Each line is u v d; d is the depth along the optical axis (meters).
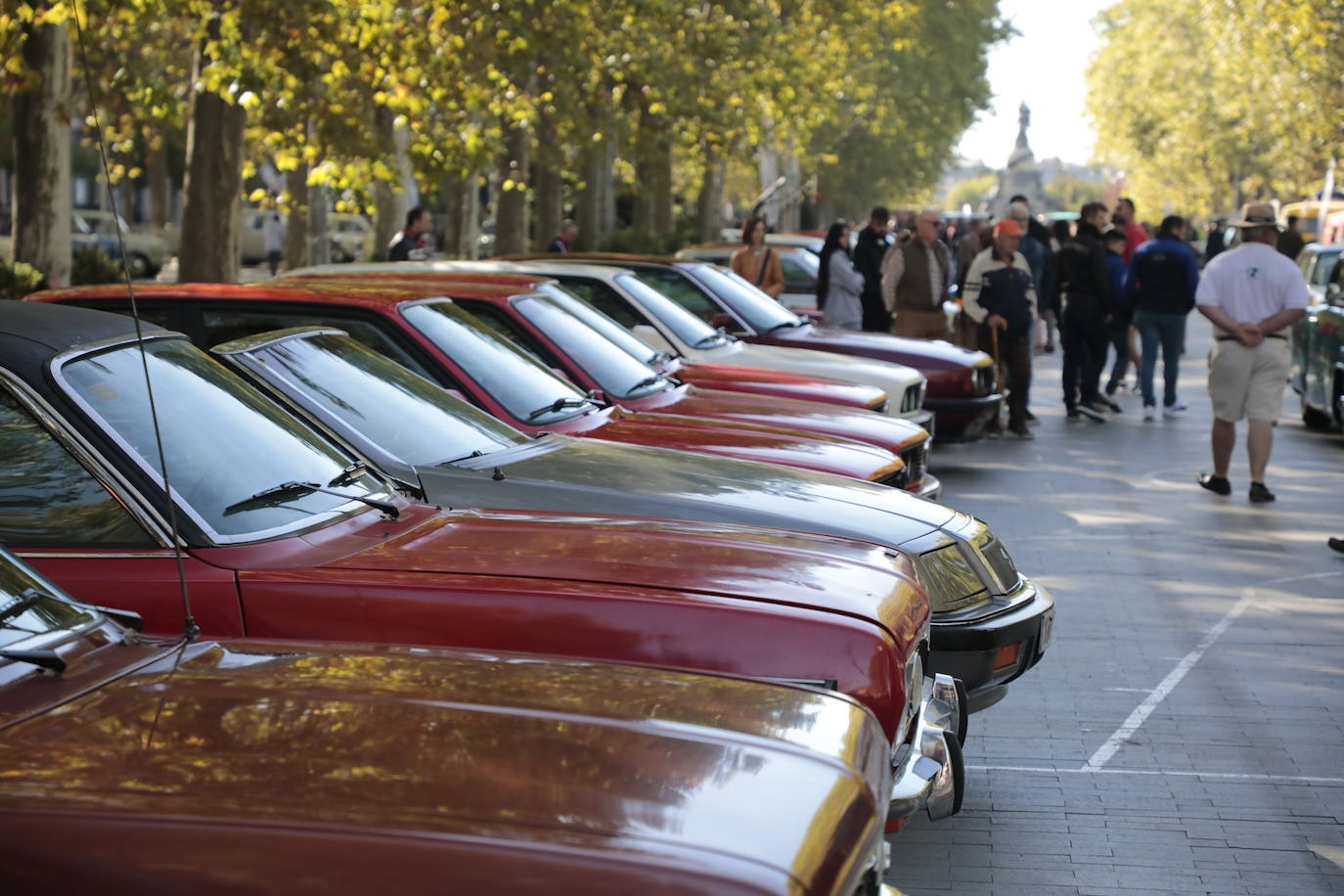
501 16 18.66
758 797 2.62
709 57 29.16
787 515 6.21
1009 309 16.72
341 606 4.32
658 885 2.29
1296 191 80.50
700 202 46.44
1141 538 11.34
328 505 4.91
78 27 3.24
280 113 19.02
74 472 4.54
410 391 6.91
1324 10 46.88
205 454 4.76
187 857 2.35
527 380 8.12
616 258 14.87
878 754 3.11
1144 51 104.25
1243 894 5.18
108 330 5.01
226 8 17.08
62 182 20.34
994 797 6.09
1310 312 18.03
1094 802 6.03
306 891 2.30
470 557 4.57
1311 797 6.10
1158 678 7.76
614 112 30.50
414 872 2.31
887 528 6.23
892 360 14.26
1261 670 7.91
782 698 3.21
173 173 73.56
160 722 2.82
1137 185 114.25
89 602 4.35
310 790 2.52
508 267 12.46
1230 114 76.69
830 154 60.03
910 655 4.35
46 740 2.73
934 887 5.21
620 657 4.19
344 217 61.22
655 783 2.62
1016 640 6.16
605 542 4.75
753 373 11.14
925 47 65.94
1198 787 6.20
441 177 19.69
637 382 9.38
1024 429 16.92
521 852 2.33
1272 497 12.93
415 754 2.68
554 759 2.69
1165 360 18.69
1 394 4.56
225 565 4.44
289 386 6.43
